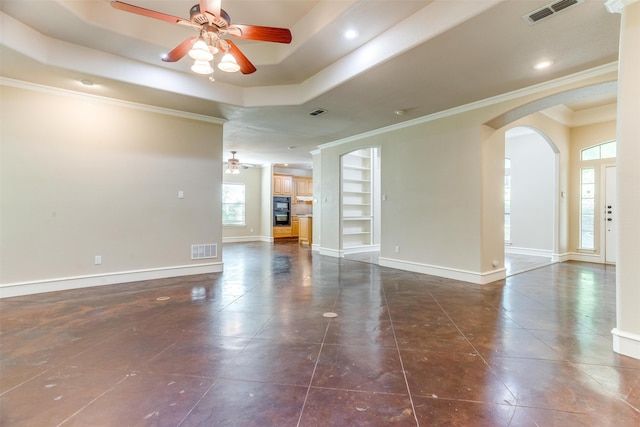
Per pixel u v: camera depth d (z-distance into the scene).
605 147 6.04
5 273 3.68
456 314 3.14
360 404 1.69
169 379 1.93
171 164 4.82
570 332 2.67
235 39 3.60
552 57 3.08
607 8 2.27
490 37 2.71
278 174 11.12
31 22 2.99
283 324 2.87
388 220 5.80
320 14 3.02
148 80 3.83
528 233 7.34
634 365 2.10
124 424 1.52
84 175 4.16
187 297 3.74
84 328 2.74
